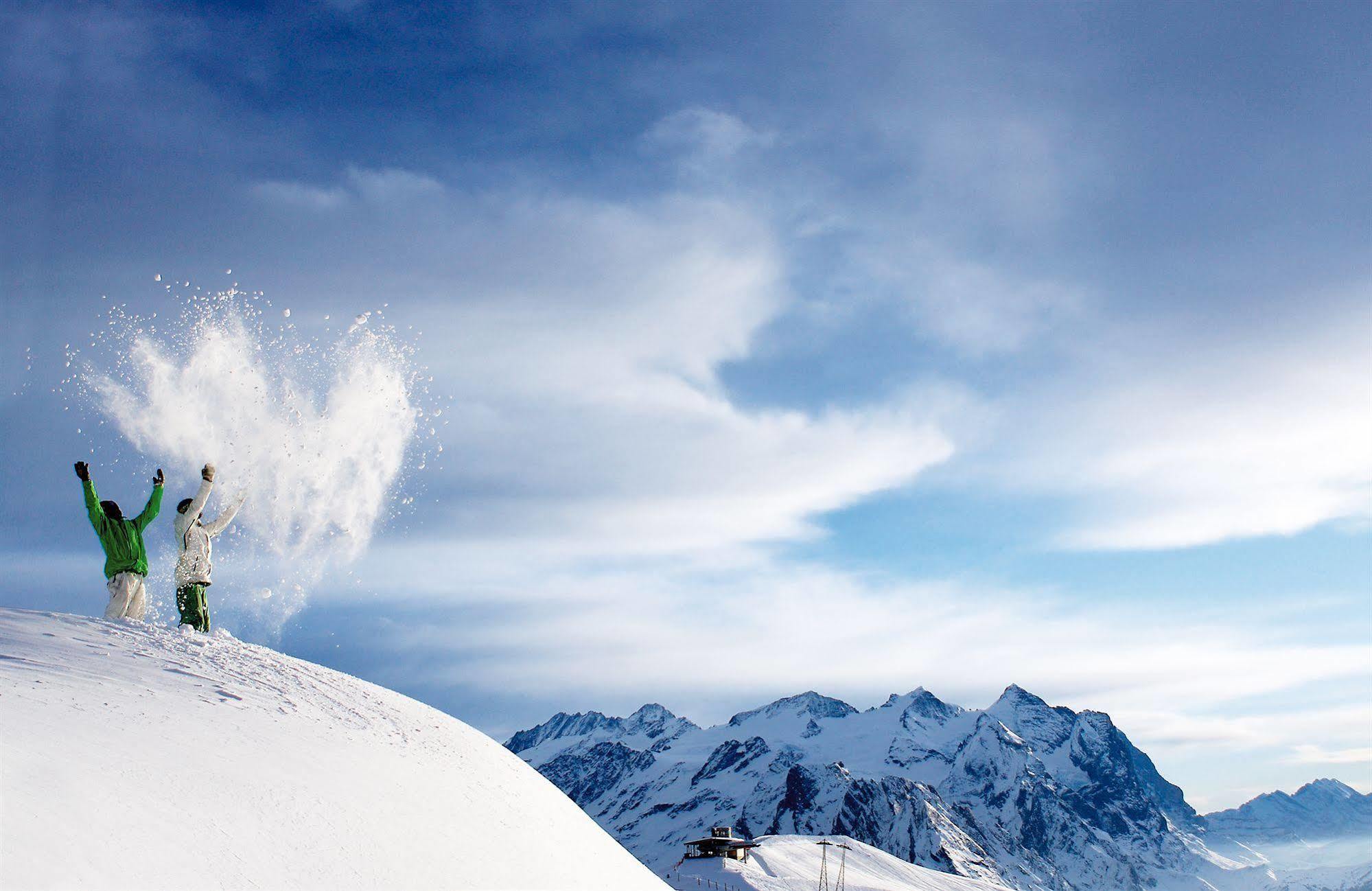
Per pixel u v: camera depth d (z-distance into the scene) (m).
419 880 14.70
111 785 12.91
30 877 10.41
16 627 19.20
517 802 20.20
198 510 23.00
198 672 19.23
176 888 11.65
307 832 14.36
